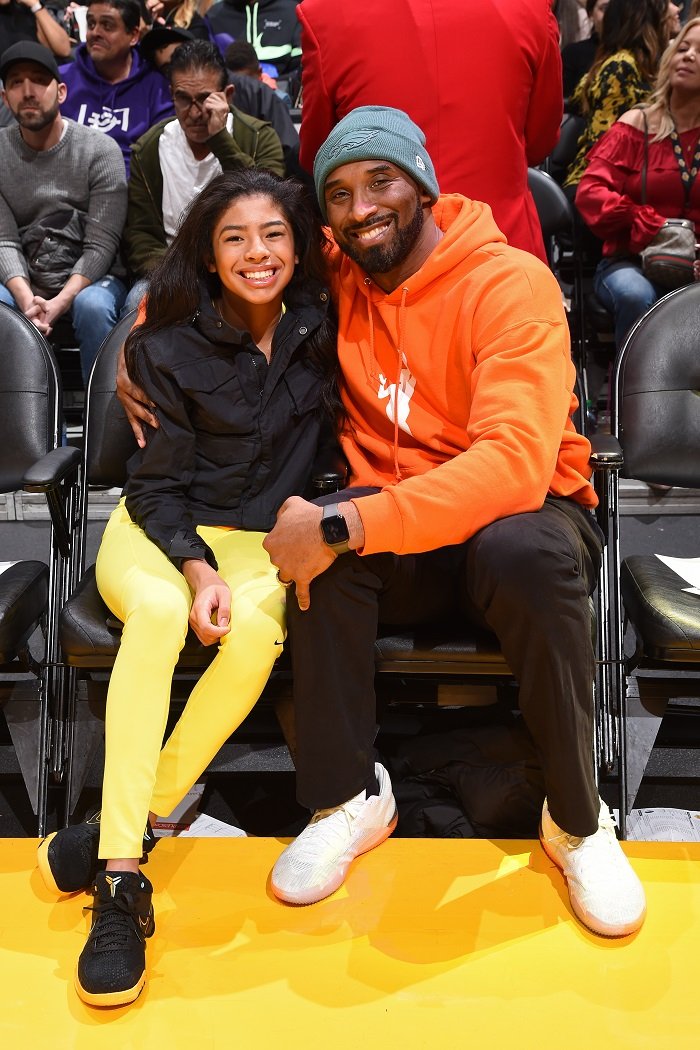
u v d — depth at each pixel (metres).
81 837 1.61
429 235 1.74
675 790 2.10
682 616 1.75
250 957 1.49
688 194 2.93
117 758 1.50
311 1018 1.38
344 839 1.62
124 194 3.03
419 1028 1.36
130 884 1.46
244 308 1.84
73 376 3.34
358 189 1.64
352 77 2.13
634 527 2.87
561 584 1.46
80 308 2.91
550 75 2.21
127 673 1.54
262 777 2.17
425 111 2.12
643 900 1.53
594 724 1.74
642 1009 1.38
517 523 1.51
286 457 1.86
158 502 1.76
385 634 1.70
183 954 1.49
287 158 3.26
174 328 1.79
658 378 2.13
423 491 1.49
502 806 1.78
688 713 2.08
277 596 1.65
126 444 2.11
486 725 1.88
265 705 1.96
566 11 4.00
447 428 1.73
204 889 1.63
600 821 1.58
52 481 1.86
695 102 2.88
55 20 4.23
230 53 3.76
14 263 2.97
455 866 1.67
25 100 2.86
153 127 3.04
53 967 1.48
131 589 1.62
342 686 1.57
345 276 1.84
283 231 1.74
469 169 2.16
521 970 1.45
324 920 1.56
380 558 1.57
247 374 1.80
